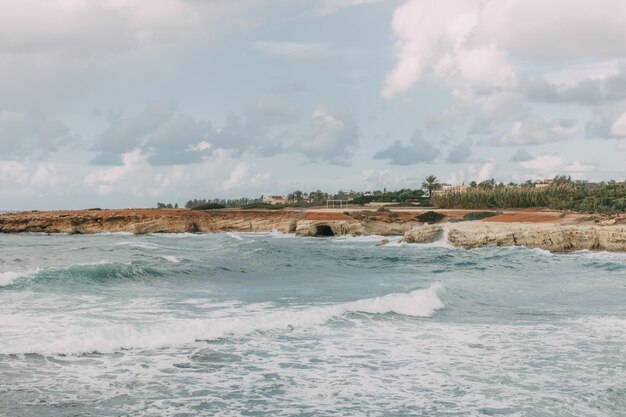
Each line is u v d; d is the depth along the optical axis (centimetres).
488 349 1328
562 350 1322
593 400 975
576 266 3519
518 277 2911
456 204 12950
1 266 3200
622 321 1684
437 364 1194
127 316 1580
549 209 10562
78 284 2222
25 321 1451
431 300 1944
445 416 895
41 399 920
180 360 1169
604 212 8712
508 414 905
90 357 1159
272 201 18662
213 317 1603
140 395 960
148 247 5022
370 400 966
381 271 3225
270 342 1338
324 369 1141
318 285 2453
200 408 910
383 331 1497
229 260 3575
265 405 932
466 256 4266
